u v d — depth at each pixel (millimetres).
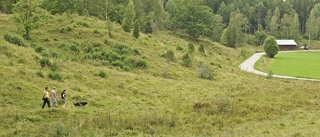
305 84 46531
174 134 20750
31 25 54906
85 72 40531
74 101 29500
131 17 95375
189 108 29703
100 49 55125
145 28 105000
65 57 46719
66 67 41281
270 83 49000
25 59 39062
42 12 63594
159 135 20406
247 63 83562
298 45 168625
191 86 42625
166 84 42156
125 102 31156
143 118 24219
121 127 21969
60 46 54062
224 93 38812
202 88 42094
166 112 27969
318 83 49625
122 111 27344
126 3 112375
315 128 20797
